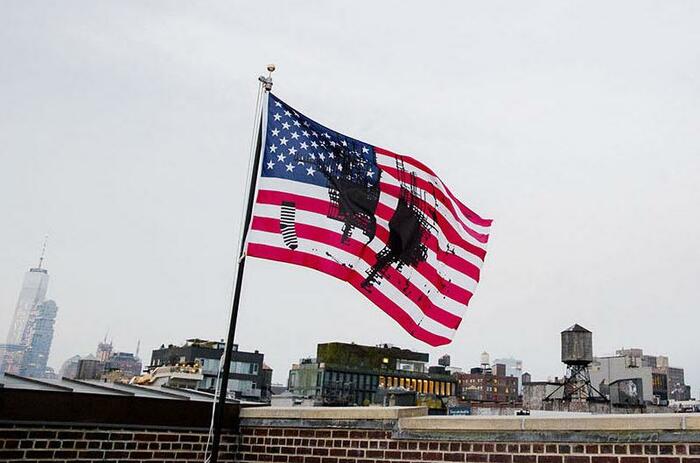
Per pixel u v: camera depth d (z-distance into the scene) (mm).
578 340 31031
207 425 9633
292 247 8102
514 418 7953
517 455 7879
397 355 73625
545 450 7723
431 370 75312
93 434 8711
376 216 8766
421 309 8961
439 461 8359
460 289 9492
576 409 29641
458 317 9352
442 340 9102
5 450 8047
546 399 30656
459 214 9891
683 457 6914
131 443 8977
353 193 8680
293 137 8539
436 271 9156
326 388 68500
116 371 66312
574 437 7559
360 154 8945
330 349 70688
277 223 8125
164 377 65500
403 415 8797
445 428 8359
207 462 8508
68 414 8508
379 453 8812
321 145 8695
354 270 8453
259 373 73312
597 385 43031
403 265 8836
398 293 8734
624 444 7266
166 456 9234
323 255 8258
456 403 44375
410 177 9180
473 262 9789
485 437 8125
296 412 9500
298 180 8383
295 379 72375
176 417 9383
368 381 71062
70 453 8492
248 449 9797
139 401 9094
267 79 8633
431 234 9180
